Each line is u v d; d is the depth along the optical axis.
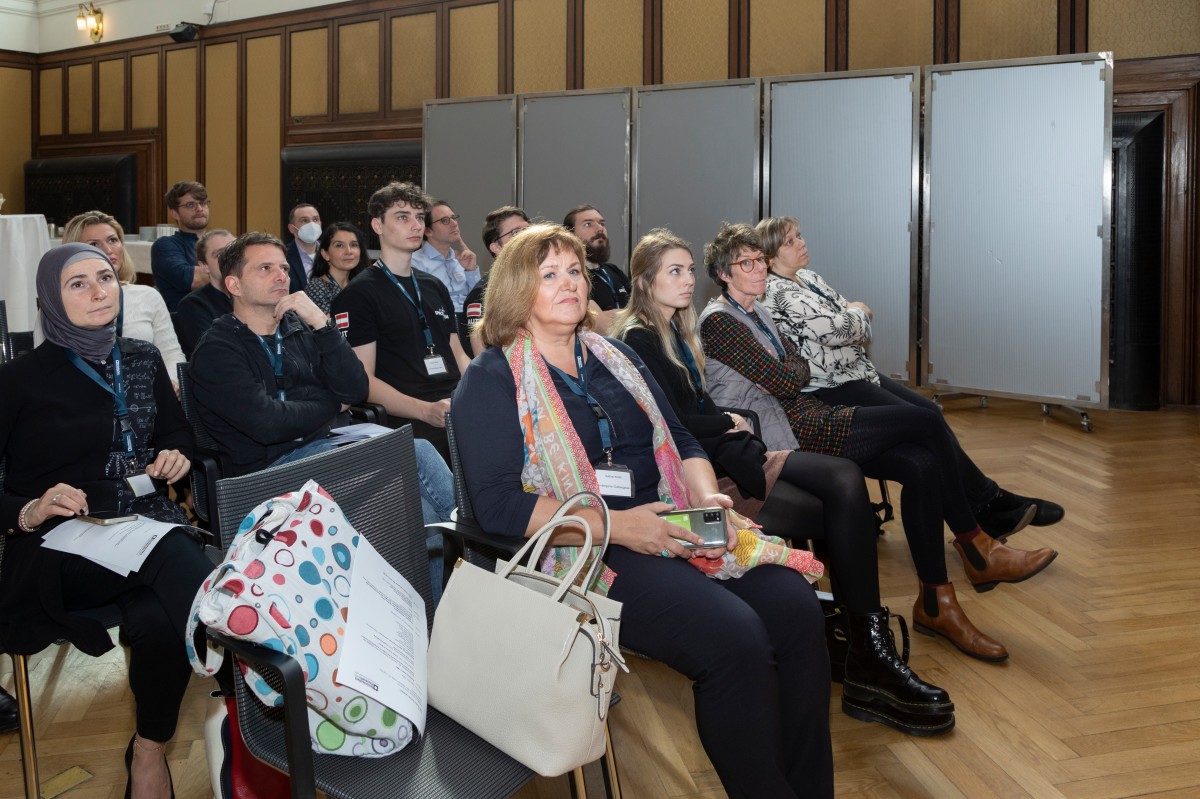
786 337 3.20
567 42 8.09
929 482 2.76
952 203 6.21
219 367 2.50
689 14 7.54
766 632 1.76
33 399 2.10
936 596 2.81
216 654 1.52
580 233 4.10
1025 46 6.51
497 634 1.53
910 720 2.36
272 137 9.98
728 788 1.74
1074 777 2.17
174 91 10.66
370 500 1.79
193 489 2.48
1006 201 6.02
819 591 2.86
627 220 7.05
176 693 1.87
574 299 1.95
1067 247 5.84
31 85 11.70
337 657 1.45
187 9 10.41
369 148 9.13
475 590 1.58
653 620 1.76
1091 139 5.72
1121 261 6.41
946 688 2.59
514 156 7.36
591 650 1.46
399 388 3.25
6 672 2.75
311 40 9.60
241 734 1.58
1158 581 3.34
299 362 2.67
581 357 2.06
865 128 6.38
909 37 6.82
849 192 6.47
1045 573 3.44
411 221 3.27
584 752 1.47
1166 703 2.50
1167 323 6.50
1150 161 6.32
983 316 6.18
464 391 1.92
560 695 1.46
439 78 8.81
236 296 2.60
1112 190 5.82
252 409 2.48
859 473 2.45
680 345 2.74
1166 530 3.88
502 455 1.87
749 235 2.94
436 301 3.43
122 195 11.00
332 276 4.73
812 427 2.81
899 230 6.37
